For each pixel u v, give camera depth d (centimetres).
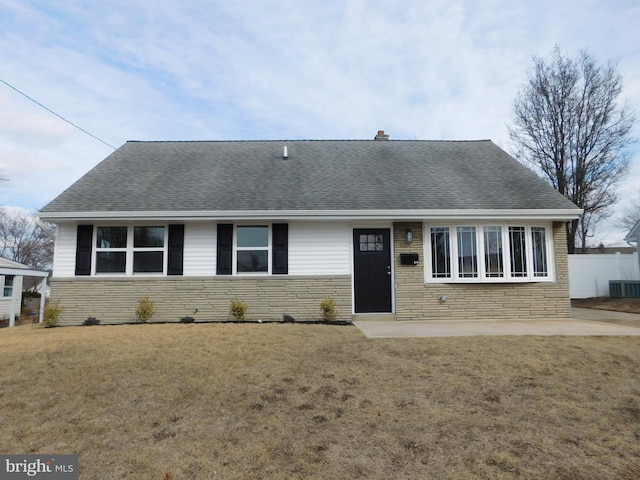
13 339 745
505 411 428
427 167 1237
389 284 1021
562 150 2159
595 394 468
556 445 361
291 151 1354
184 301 984
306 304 992
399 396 467
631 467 327
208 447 365
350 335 760
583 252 2553
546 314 1014
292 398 464
